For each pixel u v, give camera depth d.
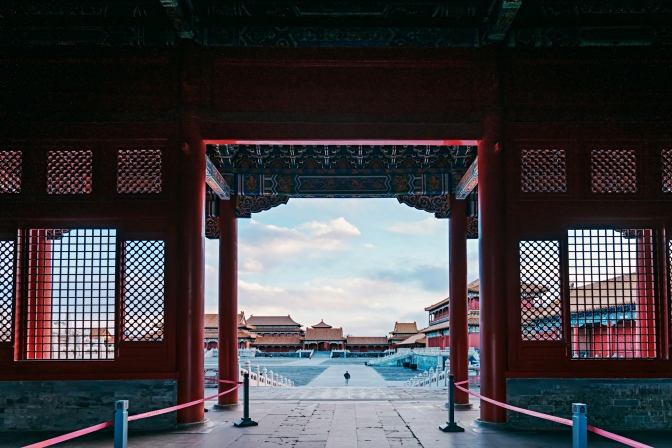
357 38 11.93
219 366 15.90
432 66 11.93
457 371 16.14
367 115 11.79
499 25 11.07
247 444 9.82
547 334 11.46
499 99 11.74
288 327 148.38
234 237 16.66
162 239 11.55
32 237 11.62
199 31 11.83
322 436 10.64
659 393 11.20
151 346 11.26
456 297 16.56
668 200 11.60
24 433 10.89
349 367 81.38
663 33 11.80
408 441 10.12
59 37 11.74
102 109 11.73
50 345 11.73
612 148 11.77
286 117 11.77
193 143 11.62
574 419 6.36
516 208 11.62
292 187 16.64
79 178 11.73
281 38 11.90
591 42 11.86
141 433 10.77
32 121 11.67
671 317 11.35
